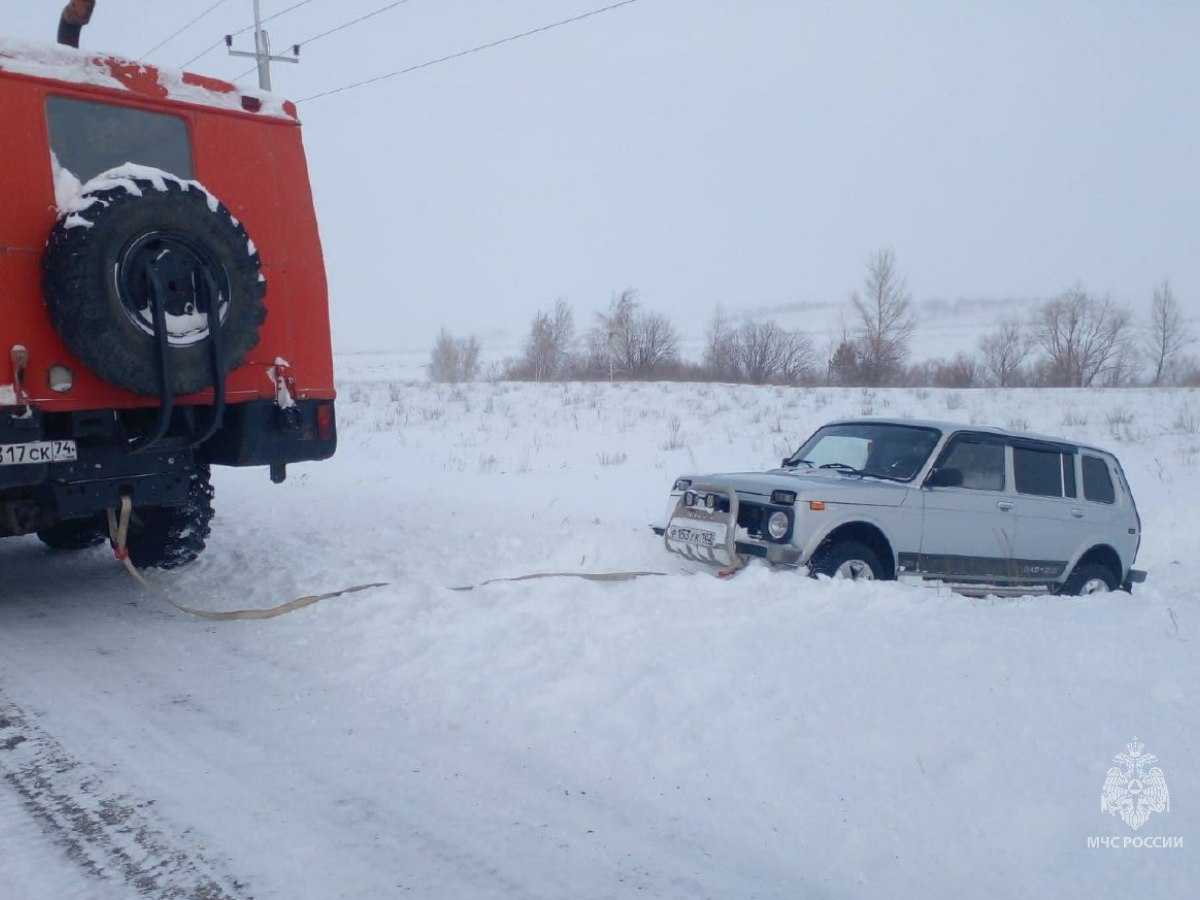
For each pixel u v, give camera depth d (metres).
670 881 3.53
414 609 6.72
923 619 6.36
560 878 3.55
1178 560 11.72
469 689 5.30
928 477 8.11
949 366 53.69
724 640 5.85
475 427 21.80
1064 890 3.41
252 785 4.30
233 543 9.67
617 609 6.54
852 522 7.61
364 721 5.01
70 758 4.59
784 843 3.77
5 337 6.00
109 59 6.55
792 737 4.53
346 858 3.68
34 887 3.48
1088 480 9.21
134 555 8.31
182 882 3.51
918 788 4.07
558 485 14.61
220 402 6.66
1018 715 4.71
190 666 5.95
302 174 7.64
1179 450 18.27
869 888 3.46
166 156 6.84
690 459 17.03
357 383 36.81
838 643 5.78
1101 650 5.70
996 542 8.37
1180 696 4.93
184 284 6.45
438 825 3.94
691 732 4.65
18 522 6.48
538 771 4.41
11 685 5.63
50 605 7.48
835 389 30.55
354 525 10.88
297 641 6.33
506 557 8.70
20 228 6.07
